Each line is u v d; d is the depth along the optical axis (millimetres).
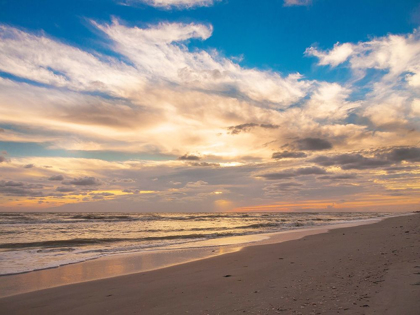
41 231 28469
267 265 10609
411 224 26500
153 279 9094
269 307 5570
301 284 7289
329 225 35312
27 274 10047
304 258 11703
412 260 9352
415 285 6324
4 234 25391
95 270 10727
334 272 8438
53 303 6789
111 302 6723
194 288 7688
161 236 23672
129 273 10164
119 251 15500
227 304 6012
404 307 5047
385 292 5977
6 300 7059
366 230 23922
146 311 5941
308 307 5383
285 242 18438
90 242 19625
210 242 19500
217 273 9641
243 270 9906
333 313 4965
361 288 6430
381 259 10000
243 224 41438
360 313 4891
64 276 9727
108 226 36156
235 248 16297
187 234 25547
